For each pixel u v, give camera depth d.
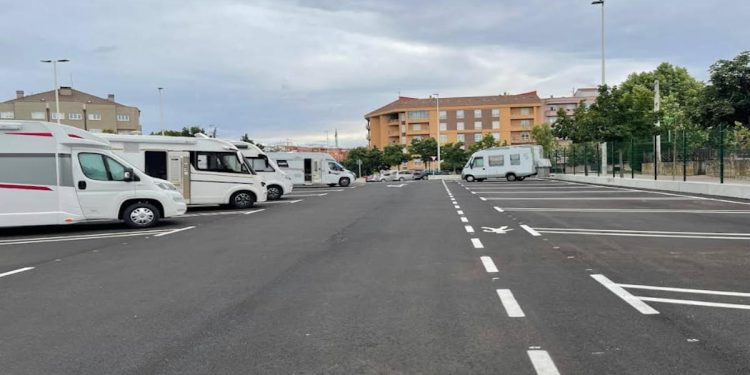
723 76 35.56
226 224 15.65
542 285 7.10
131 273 8.50
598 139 35.19
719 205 18.62
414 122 110.12
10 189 13.65
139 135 20.34
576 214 16.53
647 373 4.15
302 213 18.80
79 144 14.39
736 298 6.31
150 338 5.22
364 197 27.39
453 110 109.06
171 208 15.23
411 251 10.04
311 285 7.38
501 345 4.84
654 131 33.66
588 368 4.27
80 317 6.01
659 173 30.00
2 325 5.75
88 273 8.59
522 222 14.56
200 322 5.72
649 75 63.50
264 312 6.06
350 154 102.44
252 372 4.32
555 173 52.38
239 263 9.17
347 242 11.40
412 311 5.98
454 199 24.41
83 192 14.31
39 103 85.06
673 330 5.17
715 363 4.33
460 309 6.02
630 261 8.70
